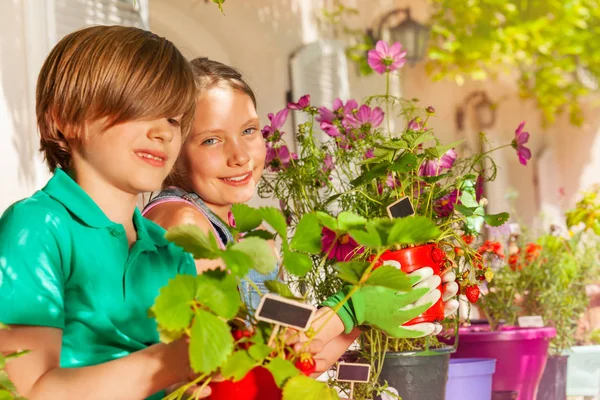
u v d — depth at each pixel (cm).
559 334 410
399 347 228
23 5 377
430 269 183
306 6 690
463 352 326
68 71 152
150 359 133
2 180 362
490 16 931
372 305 165
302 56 668
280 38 654
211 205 231
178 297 117
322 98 694
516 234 430
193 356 115
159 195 222
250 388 129
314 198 260
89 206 155
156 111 151
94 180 157
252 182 230
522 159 256
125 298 157
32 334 138
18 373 134
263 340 130
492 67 1012
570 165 1189
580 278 480
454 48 917
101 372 132
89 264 153
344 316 164
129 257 160
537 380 333
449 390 279
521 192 1127
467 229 239
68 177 156
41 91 157
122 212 161
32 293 141
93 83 149
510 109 1095
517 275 409
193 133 222
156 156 154
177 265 172
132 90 149
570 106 1105
